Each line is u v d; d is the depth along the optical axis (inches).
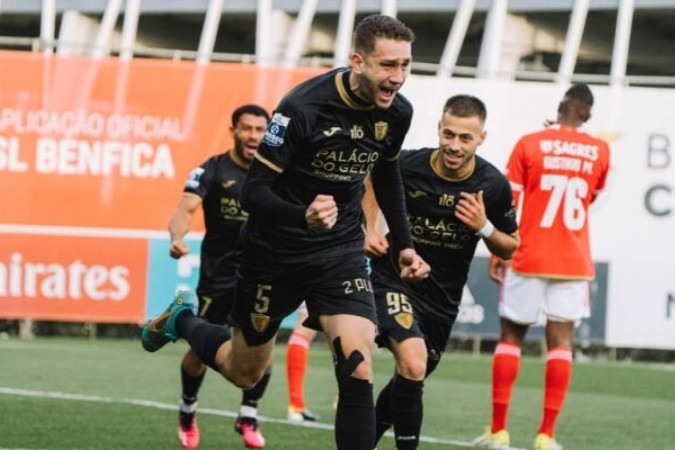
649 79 1146.0
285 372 1015.0
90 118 1163.3
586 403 876.6
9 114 1162.6
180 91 1160.2
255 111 644.7
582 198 671.1
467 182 538.6
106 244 1160.2
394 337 517.3
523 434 715.4
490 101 1131.3
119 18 1688.0
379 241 499.5
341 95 433.7
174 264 1157.1
